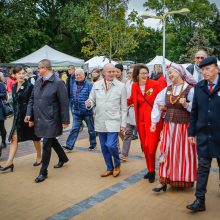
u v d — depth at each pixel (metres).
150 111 5.25
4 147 7.94
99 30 21.36
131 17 21.69
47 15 33.59
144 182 5.38
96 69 9.29
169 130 4.80
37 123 5.55
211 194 4.85
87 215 4.19
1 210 4.39
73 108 7.50
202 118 4.15
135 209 4.35
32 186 5.27
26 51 31.81
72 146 7.43
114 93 5.52
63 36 36.75
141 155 7.09
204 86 4.18
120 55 22.31
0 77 9.84
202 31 49.59
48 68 5.54
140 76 5.27
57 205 4.52
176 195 4.80
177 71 4.70
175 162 4.79
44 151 5.54
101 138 5.70
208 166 4.19
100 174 5.82
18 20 25.30
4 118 7.80
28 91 6.04
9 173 5.96
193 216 4.12
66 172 5.96
